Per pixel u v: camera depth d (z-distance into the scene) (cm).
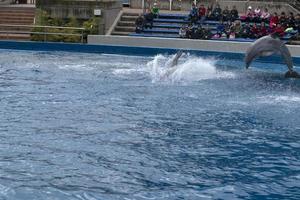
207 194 1005
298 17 3259
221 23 3247
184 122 1512
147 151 1245
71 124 1458
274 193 1019
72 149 1242
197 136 1377
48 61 2572
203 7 3484
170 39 2931
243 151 1266
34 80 2070
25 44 3023
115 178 1070
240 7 3884
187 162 1178
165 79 2153
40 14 3338
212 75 2291
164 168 1135
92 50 2980
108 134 1373
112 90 1920
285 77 2266
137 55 2919
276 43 2259
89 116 1549
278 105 1739
